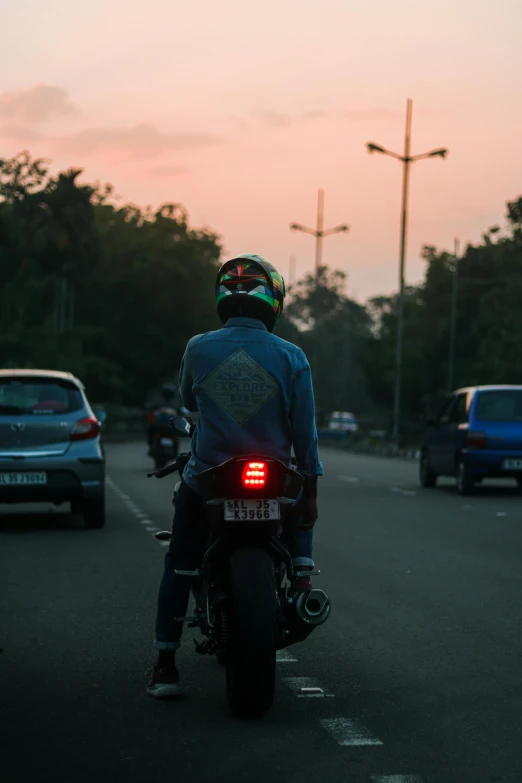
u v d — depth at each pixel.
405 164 50.78
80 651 7.89
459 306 91.94
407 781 5.07
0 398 15.52
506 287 66.44
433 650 7.92
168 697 6.52
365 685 6.89
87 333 66.75
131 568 11.99
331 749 5.56
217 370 6.31
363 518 17.42
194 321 86.50
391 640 8.27
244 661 5.96
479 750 5.55
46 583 10.97
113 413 72.69
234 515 6.04
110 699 6.55
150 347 84.88
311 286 183.00
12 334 59.56
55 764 5.33
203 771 5.22
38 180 64.12
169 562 6.61
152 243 86.06
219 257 94.69
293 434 6.40
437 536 14.95
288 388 6.34
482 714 6.22
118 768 5.27
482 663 7.52
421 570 11.81
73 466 15.41
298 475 6.25
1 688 6.82
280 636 6.33
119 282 83.69
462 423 22.56
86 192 64.44
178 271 84.31
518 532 15.45
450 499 21.22
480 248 92.81
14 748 5.59
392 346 105.06
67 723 6.04
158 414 28.77
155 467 29.84
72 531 15.66
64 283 70.56
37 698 6.57
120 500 20.84
